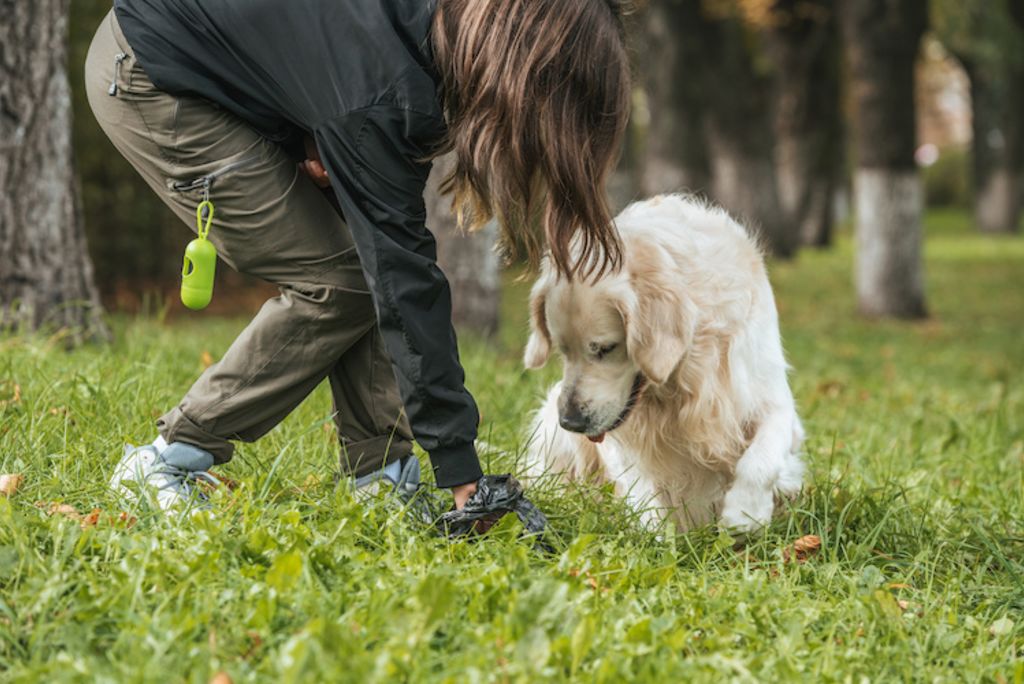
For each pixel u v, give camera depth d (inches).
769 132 1057.5
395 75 112.4
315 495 138.3
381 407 140.4
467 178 120.0
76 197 239.1
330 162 115.7
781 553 139.2
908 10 618.5
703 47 912.9
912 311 665.0
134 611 101.7
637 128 1341.0
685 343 150.9
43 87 228.5
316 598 104.4
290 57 114.3
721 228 161.3
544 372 248.4
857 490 178.2
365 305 129.2
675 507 161.0
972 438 249.9
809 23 1016.2
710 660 102.2
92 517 125.5
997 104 1637.6
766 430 160.2
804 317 676.1
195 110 119.5
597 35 115.3
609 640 103.4
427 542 125.2
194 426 131.5
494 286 338.0
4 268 227.6
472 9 113.4
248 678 91.3
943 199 2657.5
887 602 121.4
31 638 97.7
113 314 469.4
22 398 165.0
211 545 112.9
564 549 131.3
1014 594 139.3
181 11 117.2
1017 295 863.1
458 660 96.1
